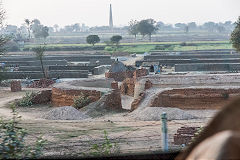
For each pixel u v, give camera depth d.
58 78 65.25
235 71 67.81
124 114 29.28
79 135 19.41
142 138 18.23
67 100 35.59
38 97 37.94
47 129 21.28
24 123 23.44
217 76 38.53
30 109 34.97
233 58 88.31
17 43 173.50
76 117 27.69
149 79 38.88
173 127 22.05
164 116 6.23
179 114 25.83
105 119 26.67
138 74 47.41
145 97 31.94
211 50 118.06
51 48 142.75
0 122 8.68
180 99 31.53
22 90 46.22
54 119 27.45
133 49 145.62
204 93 31.28
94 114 29.70
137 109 29.31
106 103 31.66
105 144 10.35
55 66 79.50
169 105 31.73
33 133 19.56
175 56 94.12
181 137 16.38
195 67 72.06
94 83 41.66
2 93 44.16
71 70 71.31
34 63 91.25
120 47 155.12
